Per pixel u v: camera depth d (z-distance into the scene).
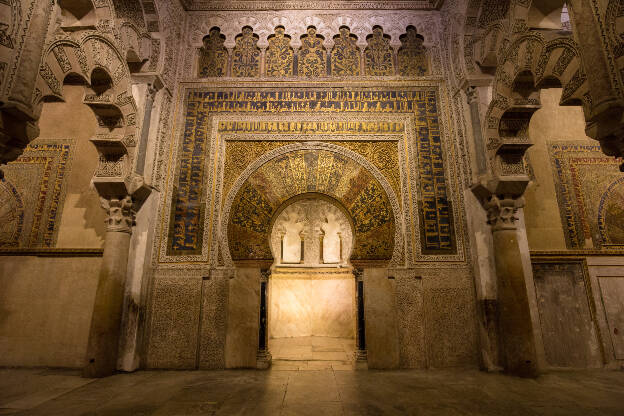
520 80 4.25
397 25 6.02
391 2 6.11
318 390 3.59
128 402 3.21
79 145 5.55
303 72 5.82
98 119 4.57
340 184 5.27
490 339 4.46
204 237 4.97
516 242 4.47
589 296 5.11
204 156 5.32
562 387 3.72
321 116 5.52
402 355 4.60
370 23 6.03
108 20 4.15
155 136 5.03
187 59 5.80
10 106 2.69
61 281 5.05
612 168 5.62
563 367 4.84
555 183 5.55
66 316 4.93
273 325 7.68
